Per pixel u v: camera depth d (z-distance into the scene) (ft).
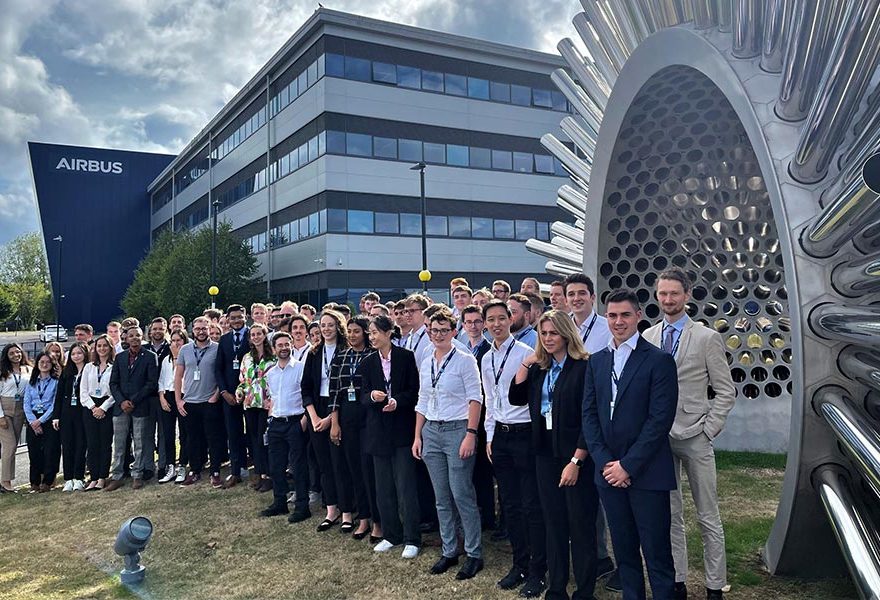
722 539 11.87
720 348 11.97
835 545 12.39
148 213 195.93
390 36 97.30
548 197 110.42
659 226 24.18
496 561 14.89
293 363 19.36
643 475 10.61
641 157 23.38
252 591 13.83
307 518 18.76
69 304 184.96
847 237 10.57
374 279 95.30
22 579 15.16
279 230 107.34
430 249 99.55
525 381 12.97
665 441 10.68
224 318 27.20
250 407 21.84
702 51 15.30
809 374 11.50
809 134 11.05
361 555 15.64
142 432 23.62
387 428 15.65
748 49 13.85
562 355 12.44
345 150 93.71
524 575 13.56
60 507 21.30
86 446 23.93
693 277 24.76
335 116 93.15
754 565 13.50
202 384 23.22
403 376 15.87
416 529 15.66
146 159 195.62
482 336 17.38
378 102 96.43
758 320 24.53
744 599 11.91
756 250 24.43
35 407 23.91
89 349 24.40
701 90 21.04
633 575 10.78
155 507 20.65
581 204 28.25
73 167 186.80
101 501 21.75
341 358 17.39
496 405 13.71
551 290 16.34
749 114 13.10
